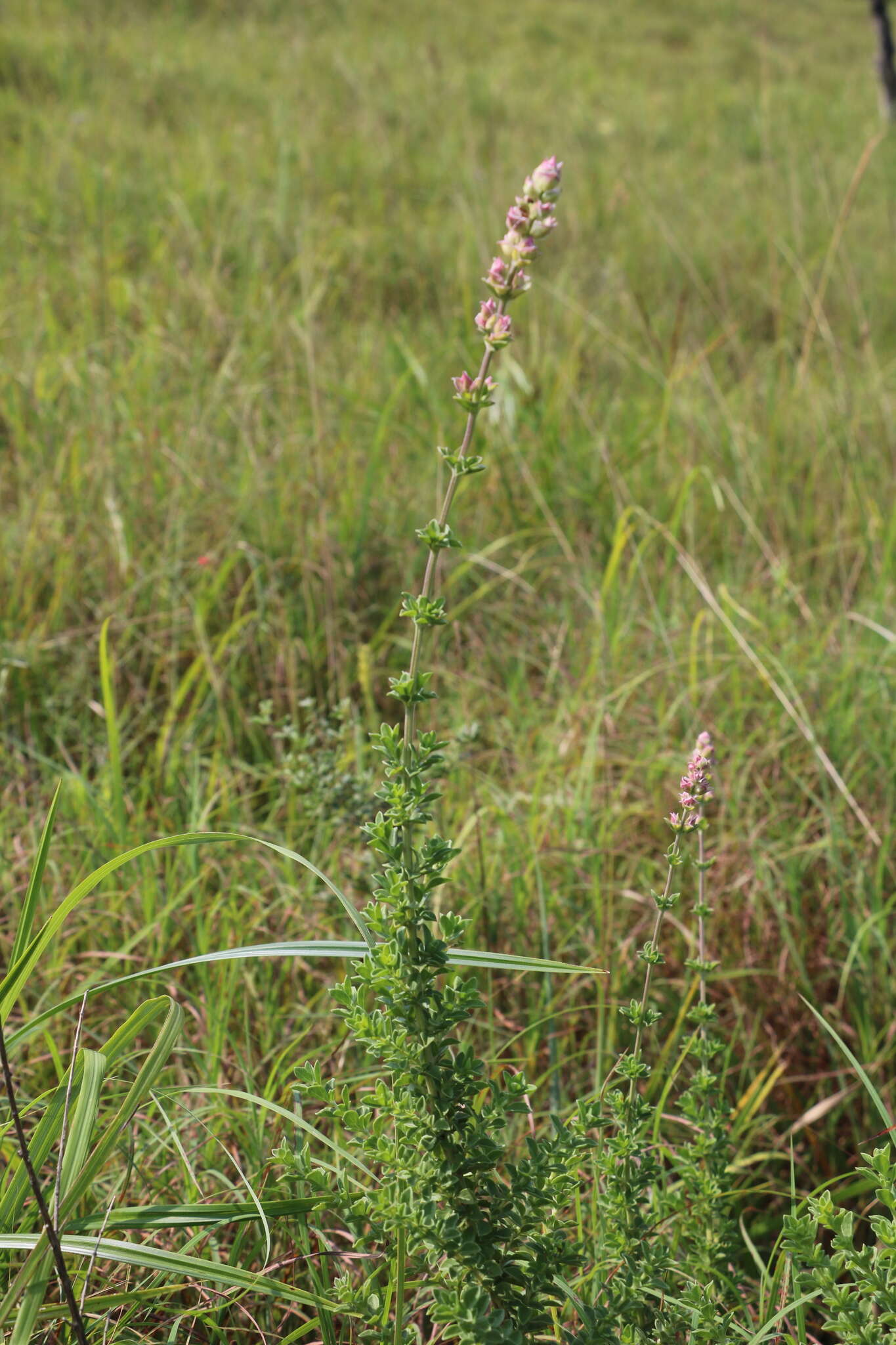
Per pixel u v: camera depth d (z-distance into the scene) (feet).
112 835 7.73
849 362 17.47
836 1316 3.84
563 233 20.98
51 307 15.11
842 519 12.67
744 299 19.88
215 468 11.94
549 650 10.64
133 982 6.66
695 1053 5.12
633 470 13.46
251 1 38.04
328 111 26.37
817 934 7.91
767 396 14.87
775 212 23.29
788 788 8.96
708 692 9.50
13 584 10.42
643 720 9.55
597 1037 6.93
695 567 10.46
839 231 13.75
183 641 10.21
